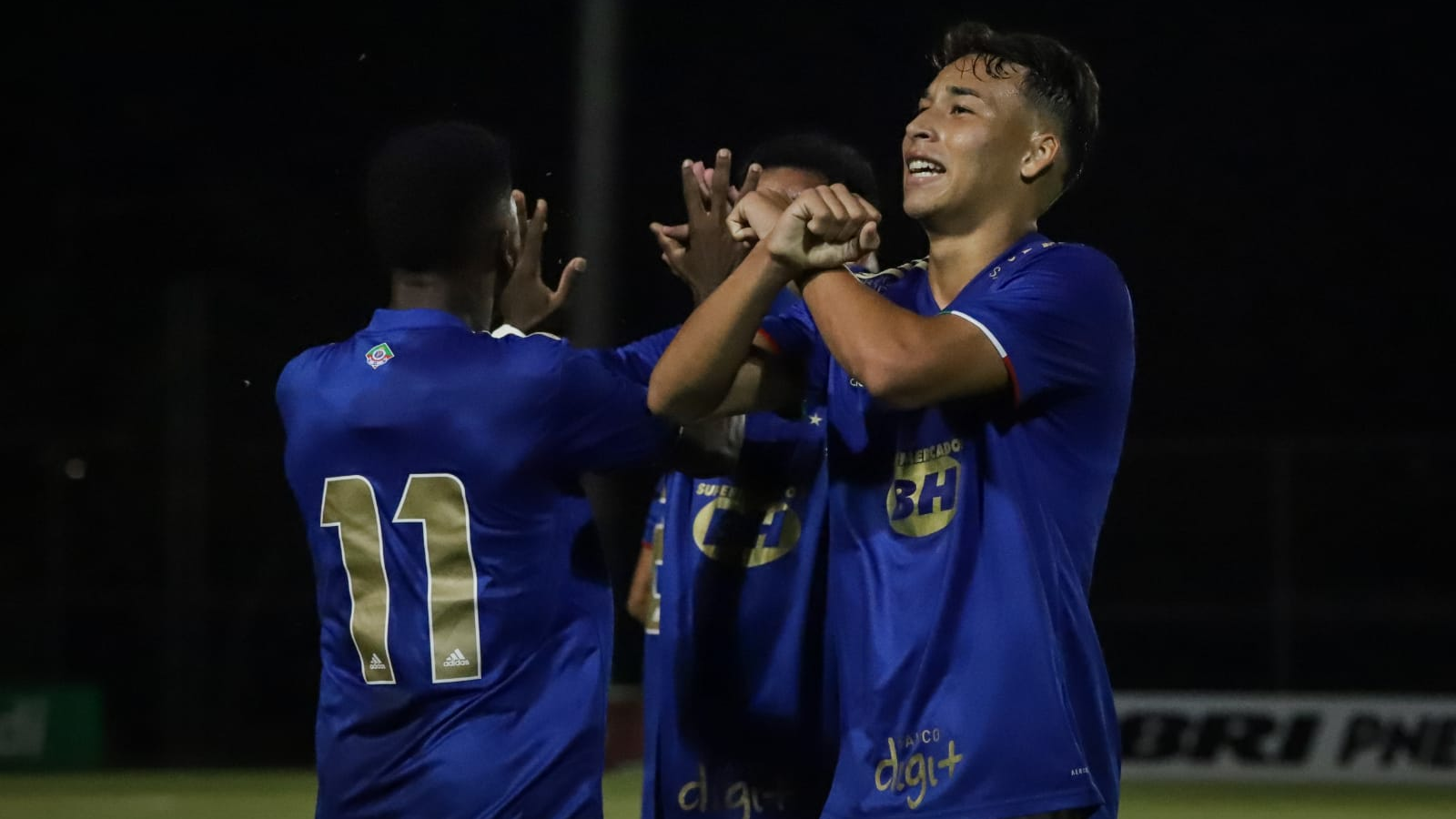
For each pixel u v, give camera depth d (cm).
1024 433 1292
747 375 1386
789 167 1662
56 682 5788
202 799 4388
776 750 1530
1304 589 5600
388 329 1371
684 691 1555
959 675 1276
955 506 1296
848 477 1362
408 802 1320
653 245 7094
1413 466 5519
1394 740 4788
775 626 1534
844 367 1277
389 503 1337
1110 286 1316
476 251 1380
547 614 1348
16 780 5038
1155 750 4944
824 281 1290
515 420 1330
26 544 6425
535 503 1345
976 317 1262
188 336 5600
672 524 1577
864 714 1315
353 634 1343
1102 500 1333
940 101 1362
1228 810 4109
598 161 4284
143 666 6019
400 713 1328
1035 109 1355
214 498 6050
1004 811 1251
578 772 1338
